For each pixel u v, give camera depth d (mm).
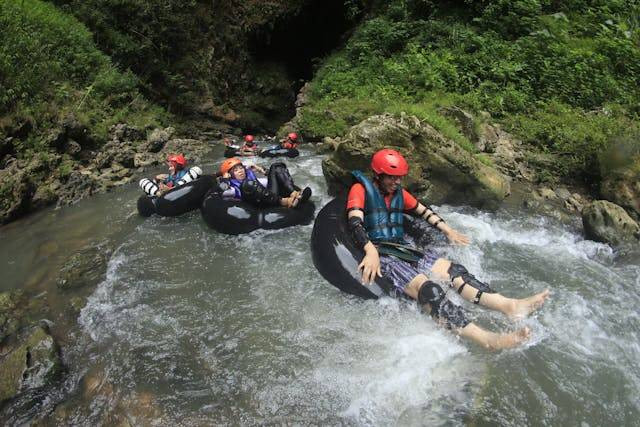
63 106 7891
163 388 2680
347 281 3344
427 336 2930
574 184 5672
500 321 3025
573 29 9234
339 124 8523
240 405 2529
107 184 6703
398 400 2479
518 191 5539
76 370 2875
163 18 12242
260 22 15281
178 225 5047
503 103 7480
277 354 2893
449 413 2375
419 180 4965
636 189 4801
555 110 7121
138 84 11172
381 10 12656
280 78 16531
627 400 2449
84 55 9258
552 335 2902
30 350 2945
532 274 3648
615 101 7188
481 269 3721
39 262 4352
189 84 13141
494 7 9773
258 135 15055
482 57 8648
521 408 2400
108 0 10992
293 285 3629
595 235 4230
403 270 3217
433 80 8227
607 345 2826
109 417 2510
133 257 4277
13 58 7398
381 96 8547
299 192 5008
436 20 10523
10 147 6480
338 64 11398
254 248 4340
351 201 3529
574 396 2473
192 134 11570
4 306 3535
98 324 3293
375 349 2867
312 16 16406
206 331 3152
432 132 5043
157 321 3285
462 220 4637
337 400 2514
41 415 2553
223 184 5078
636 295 3344
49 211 5816
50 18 9031
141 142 8688
